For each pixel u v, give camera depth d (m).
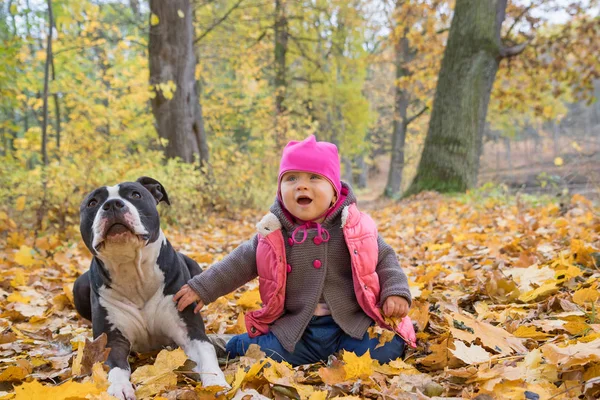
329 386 2.23
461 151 12.87
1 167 7.80
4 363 2.77
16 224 6.97
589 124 23.98
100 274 2.75
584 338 2.29
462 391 2.10
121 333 2.73
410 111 32.88
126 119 12.34
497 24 13.20
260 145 17.92
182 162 11.43
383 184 50.97
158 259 2.79
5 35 8.59
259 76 20.91
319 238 2.68
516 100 19.23
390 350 2.57
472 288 3.82
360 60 24.69
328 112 25.34
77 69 12.14
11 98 8.48
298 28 22.95
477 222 7.38
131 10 16.34
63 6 9.89
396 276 2.71
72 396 1.94
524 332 2.63
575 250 4.05
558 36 16.59
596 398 1.88
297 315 2.66
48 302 4.11
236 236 8.51
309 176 2.67
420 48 19.03
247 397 2.02
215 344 2.89
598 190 7.75
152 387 2.27
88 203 2.73
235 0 19.09
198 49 18.34
